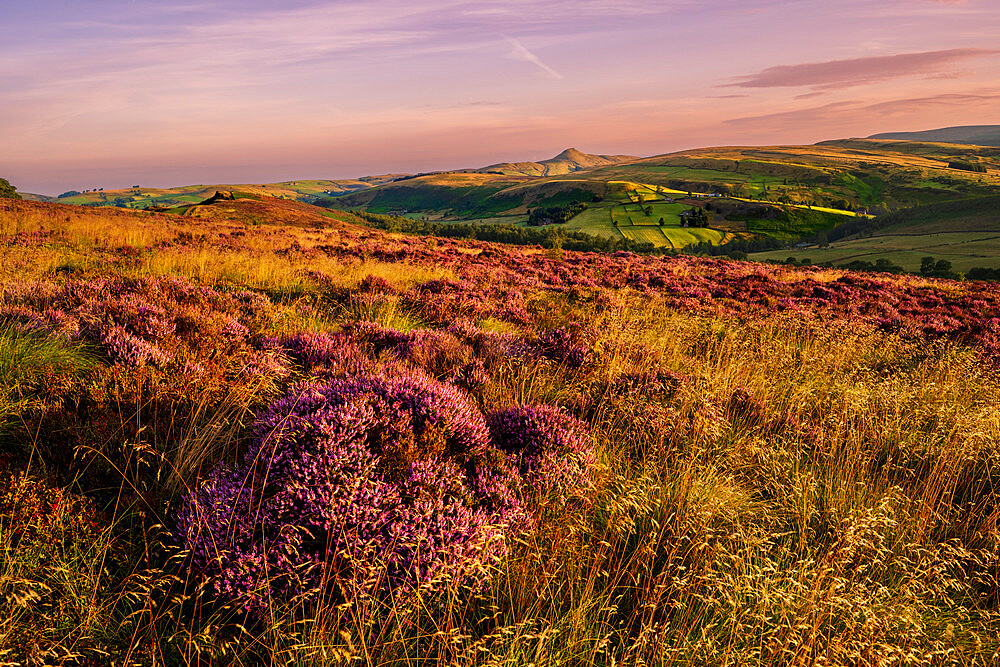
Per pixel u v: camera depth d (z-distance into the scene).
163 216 40.00
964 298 20.94
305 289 11.58
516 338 8.32
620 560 3.11
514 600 2.91
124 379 4.22
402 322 9.00
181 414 4.09
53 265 11.40
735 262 36.53
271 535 2.96
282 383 5.25
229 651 2.46
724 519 3.68
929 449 5.02
